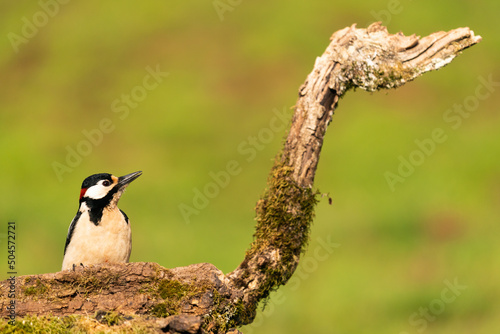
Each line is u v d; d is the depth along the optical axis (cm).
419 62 612
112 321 557
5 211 1659
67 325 549
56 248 1573
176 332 550
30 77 2123
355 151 1742
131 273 588
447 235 1492
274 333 1297
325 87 615
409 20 2106
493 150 1681
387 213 1568
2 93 2069
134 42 2186
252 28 2177
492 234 1469
